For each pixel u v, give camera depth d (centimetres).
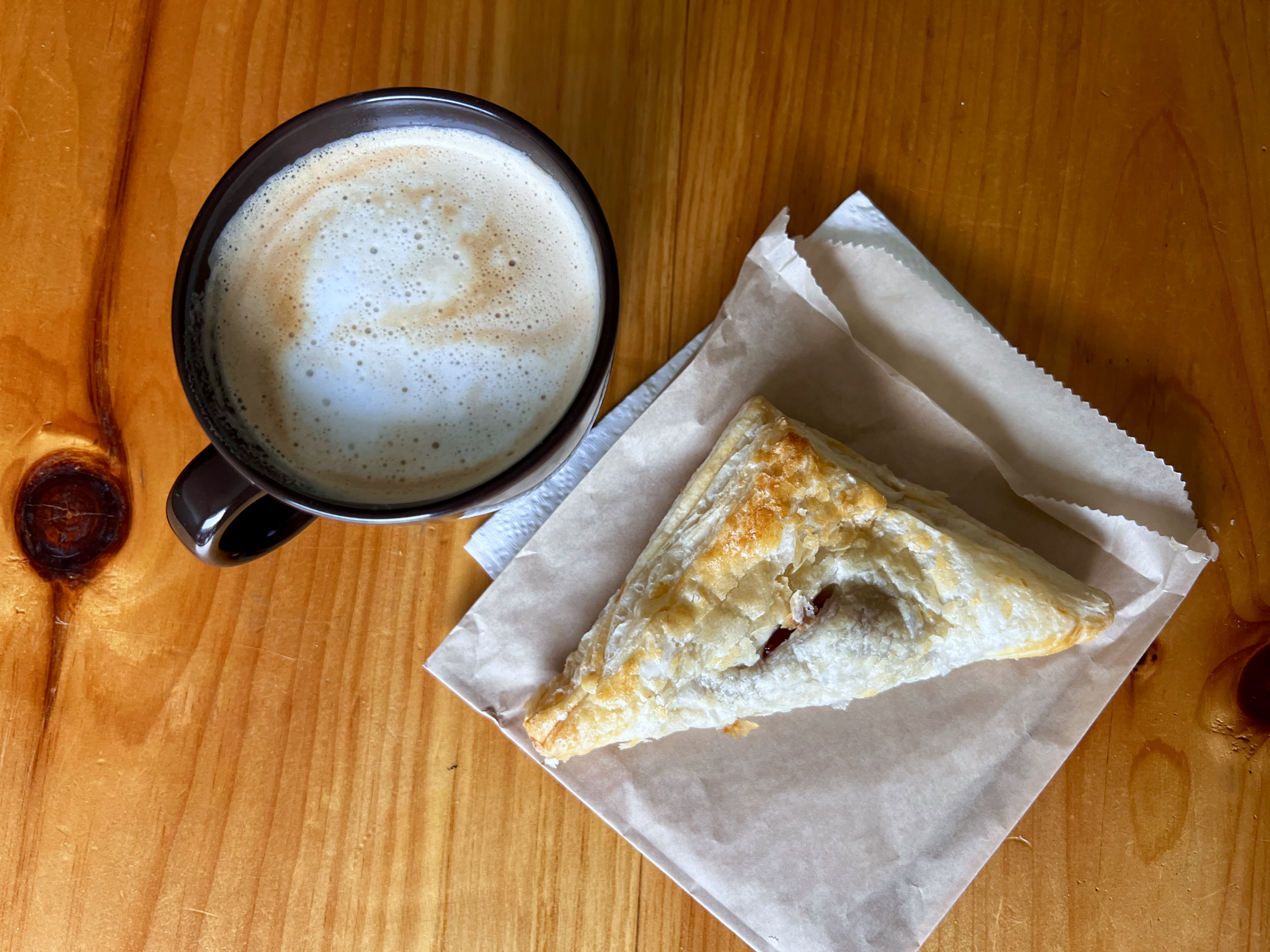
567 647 28
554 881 28
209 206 22
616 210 28
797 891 27
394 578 28
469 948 28
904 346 28
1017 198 28
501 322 23
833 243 28
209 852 28
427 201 23
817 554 26
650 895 28
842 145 28
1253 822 28
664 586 26
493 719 27
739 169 28
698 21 28
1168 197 29
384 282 23
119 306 28
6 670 28
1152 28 29
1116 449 27
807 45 28
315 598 28
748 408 27
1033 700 28
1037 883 28
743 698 26
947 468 28
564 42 28
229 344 23
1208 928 28
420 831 28
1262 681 28
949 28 28
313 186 23
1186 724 28
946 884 27
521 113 28
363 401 23
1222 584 28
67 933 28
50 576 28
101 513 28
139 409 28
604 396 28
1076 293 28
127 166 28
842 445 27
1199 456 28
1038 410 28
